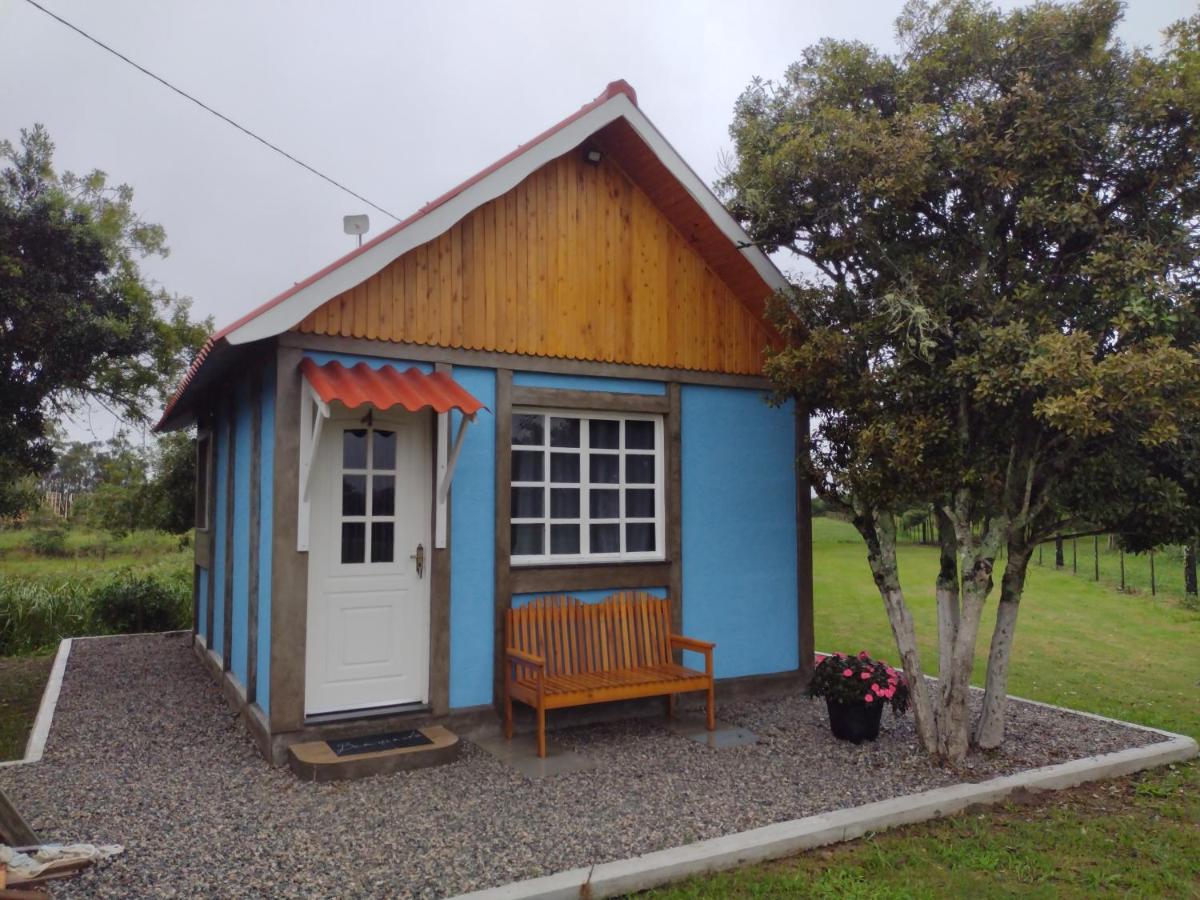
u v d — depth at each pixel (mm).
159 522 14688
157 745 6125
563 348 6945
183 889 3811
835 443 6332
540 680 5898
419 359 6305
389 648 6234
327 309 5957
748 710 7348
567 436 7188
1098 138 5566
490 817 4738
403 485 6348
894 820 4824
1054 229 5703
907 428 5547
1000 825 4910
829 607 13883
